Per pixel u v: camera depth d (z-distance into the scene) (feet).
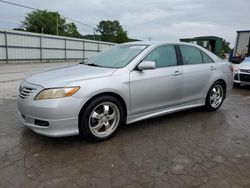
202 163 9.37
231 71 17.62
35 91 10.14
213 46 61.36
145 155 9.96
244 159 9.78
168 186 7.83
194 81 14.84
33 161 9.25
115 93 11.26
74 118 10.18
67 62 85.71
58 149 10.32
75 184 7.86
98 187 7.73
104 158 9.64
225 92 17.38
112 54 14.02
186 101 14.79
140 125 13.60
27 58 76.38
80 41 98.37
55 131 9.96
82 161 9.36
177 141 11.46
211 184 7.98
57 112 9.76
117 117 11.68
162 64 13.42
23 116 10.93
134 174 8.51
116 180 8.13
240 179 8.31
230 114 16.28
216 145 11.10
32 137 11.44
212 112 16.67
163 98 13.34
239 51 46.01
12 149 10.19
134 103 12.05
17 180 7.98
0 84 28.35
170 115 15.69
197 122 14.35
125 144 11.00
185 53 14.84
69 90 9.98
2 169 8.62
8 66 59.52
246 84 27.89
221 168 9.02
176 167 9.04
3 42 67.92
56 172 8.53
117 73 11.48
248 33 44.19
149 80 12.41
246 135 12.44
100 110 11.18
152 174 8.52
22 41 73.56
